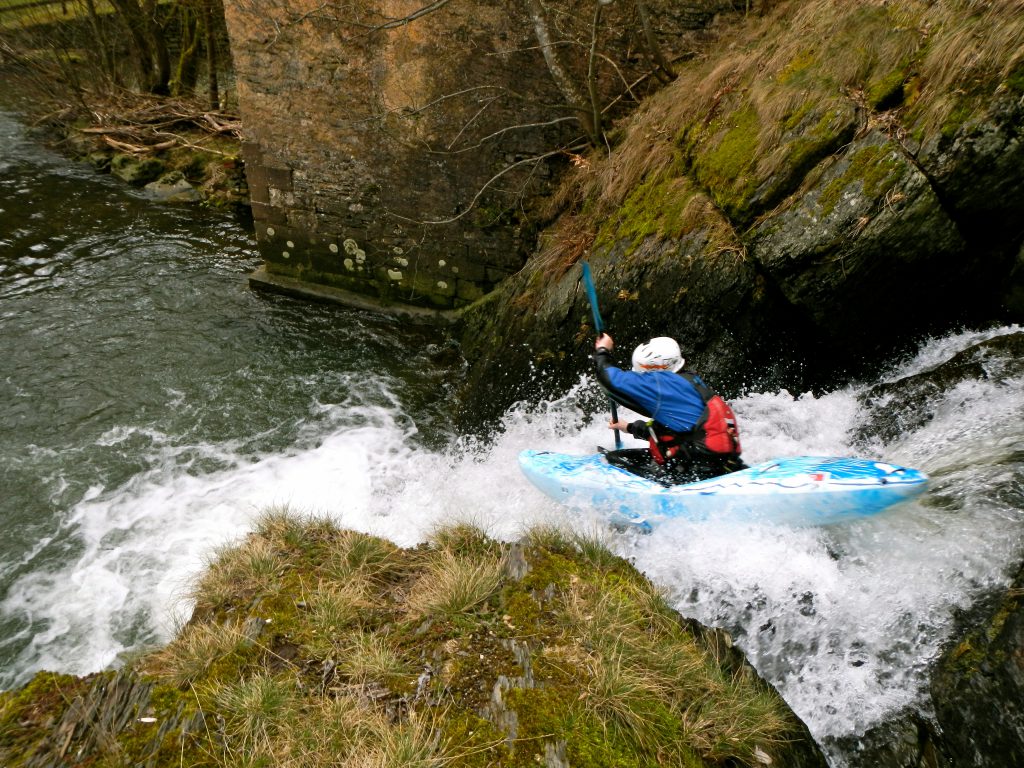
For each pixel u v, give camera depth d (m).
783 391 5.50
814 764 2.96
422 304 8.54
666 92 6.61
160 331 8.04
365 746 2.64
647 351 4.18
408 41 7.17
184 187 12.07
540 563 3.62
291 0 7.28
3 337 7.82
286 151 8.12
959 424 4.60
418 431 6.72
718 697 2.95
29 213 10.95
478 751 2.60
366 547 3.99
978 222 4.68
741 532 4.05
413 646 3.15
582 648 3.03
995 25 4.46
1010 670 2.92
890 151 4.64
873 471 3.73
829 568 3.81
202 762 2.58
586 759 2.56
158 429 6.59
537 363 6.53
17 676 4.33
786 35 5.70
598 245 6.34
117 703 2.86
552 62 6.72
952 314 5.16
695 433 4.11
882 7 5.12
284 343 7.95
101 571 5.08
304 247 8.65
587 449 5.94
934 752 3.03
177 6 15.75
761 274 5.23
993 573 3.34
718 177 5.53
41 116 14.41
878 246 4.72
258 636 3.23
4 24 15.05
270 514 4.53
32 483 5.93
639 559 4.21
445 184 7.80
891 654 3.39
